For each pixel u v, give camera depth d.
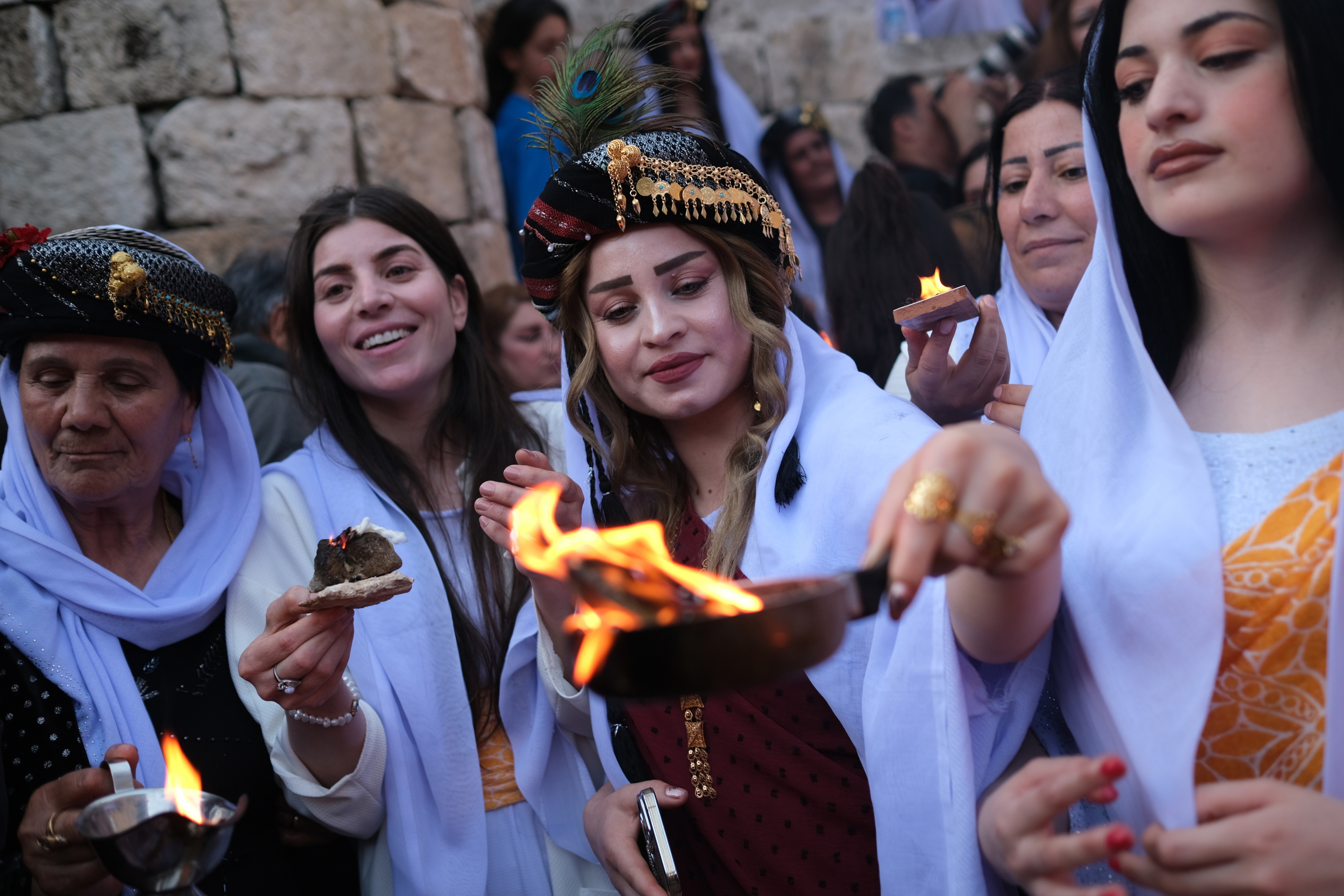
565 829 2.02
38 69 3.93
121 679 1.84
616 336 1.71
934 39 6.75
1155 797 1.15
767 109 6.59
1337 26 1.09
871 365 2.79
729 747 1.67
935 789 1.33
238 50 4.02
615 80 1.81
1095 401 1.30
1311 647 1.13
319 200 2.29
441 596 2.05
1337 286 1.22
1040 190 2.05
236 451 2.08
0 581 1.85
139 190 3.94
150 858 1.18
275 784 1.94
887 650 1.45
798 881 1.60
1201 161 1.18
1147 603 1.18
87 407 1.80
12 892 1.67
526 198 4.80
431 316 2.20
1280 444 1.19
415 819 1.93
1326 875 1.00
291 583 2.03
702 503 1.82
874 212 2.82
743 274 1.73
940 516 0.94
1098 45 1.32
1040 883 1.13
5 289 1.78
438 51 4.54
